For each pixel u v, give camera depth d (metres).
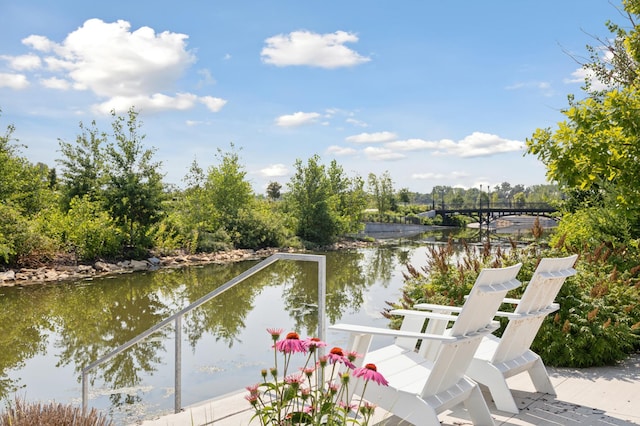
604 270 6.73
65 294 16.70
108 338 11.15
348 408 2.29
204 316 12.79
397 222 61.59
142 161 25.98
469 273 6.48
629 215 4.68
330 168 45.00
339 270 22.16
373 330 3.32
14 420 2.35
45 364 9.27
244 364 8.53
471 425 3.65
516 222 86.25
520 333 4.04
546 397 4.29
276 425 2.30
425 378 3.45
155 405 6.82
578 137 4.57
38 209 27.81
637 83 5.28
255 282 18.64
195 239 28.30
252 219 33.72
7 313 13.82
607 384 4.69
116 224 25.42
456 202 92.19
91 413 2.46
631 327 5.53
